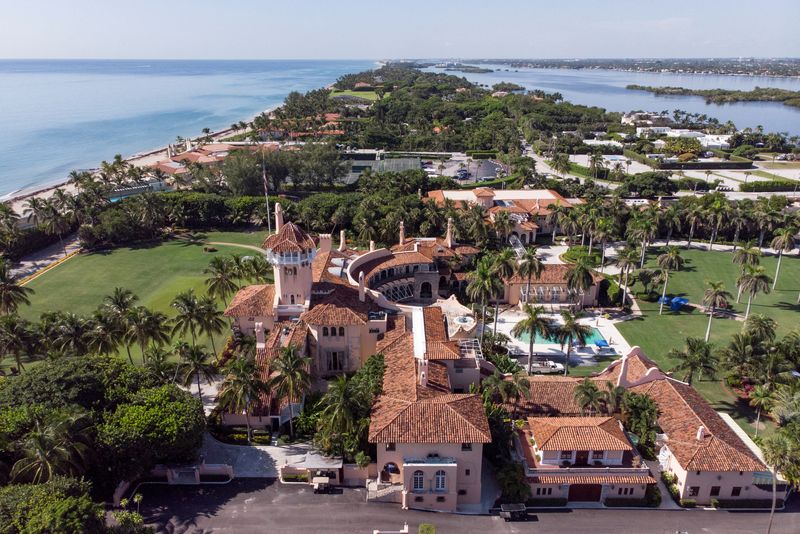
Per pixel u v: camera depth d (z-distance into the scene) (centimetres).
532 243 14862
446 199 14850
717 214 13825
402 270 10694
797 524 5600
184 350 6712
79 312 10125
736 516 5700
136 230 14525
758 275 9500
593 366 8638
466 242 13300
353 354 7788
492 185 19538
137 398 5941
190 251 13838
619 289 10931
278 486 5934
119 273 12269
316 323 7544
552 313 10469
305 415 6706
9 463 5244
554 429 5959
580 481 5725
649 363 7381
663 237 15050
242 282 11381
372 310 8081
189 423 5747
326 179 19438
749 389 7781
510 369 7394
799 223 13512
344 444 5994
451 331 7938
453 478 5591
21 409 5400
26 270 12462
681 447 6022
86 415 5331
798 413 6066
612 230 12306
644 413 6425
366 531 5359
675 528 5519
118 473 5500
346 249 11388
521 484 5684
